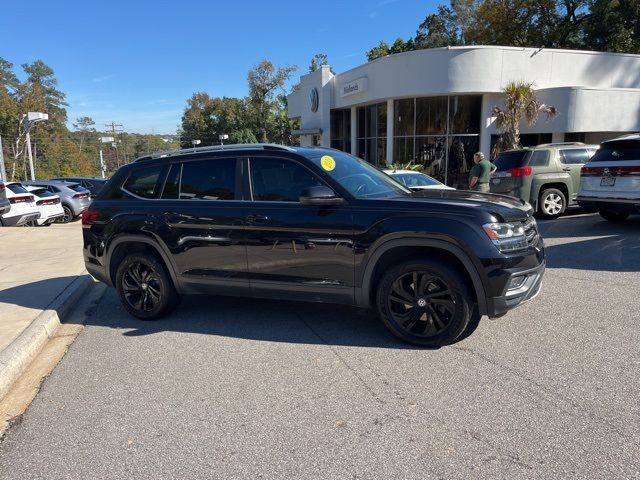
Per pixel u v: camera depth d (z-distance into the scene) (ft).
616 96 61.36
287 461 9.35
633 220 36.52
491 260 12.98
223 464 9.36
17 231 47.26
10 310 19.02
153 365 14.08
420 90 63.00
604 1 93.09
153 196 17.60
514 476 8.59
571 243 28.94
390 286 14.20
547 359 13.17
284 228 15.06
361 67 72.33
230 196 16.20
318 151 16.76
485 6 111.45
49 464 9.64
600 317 16.26
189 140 288.10
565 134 65.51
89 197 69.10
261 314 18.11
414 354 13.87
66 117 303.68
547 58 62.75
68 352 15.51
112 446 10.14
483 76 60.70
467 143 65.26
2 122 211.41
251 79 207.92
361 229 14.11
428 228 13.35
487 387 11.77
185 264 16.79
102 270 18.49
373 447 9.65
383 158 73.20
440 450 9.44
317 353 14.29
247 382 12.69
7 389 13.05
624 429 9.82
